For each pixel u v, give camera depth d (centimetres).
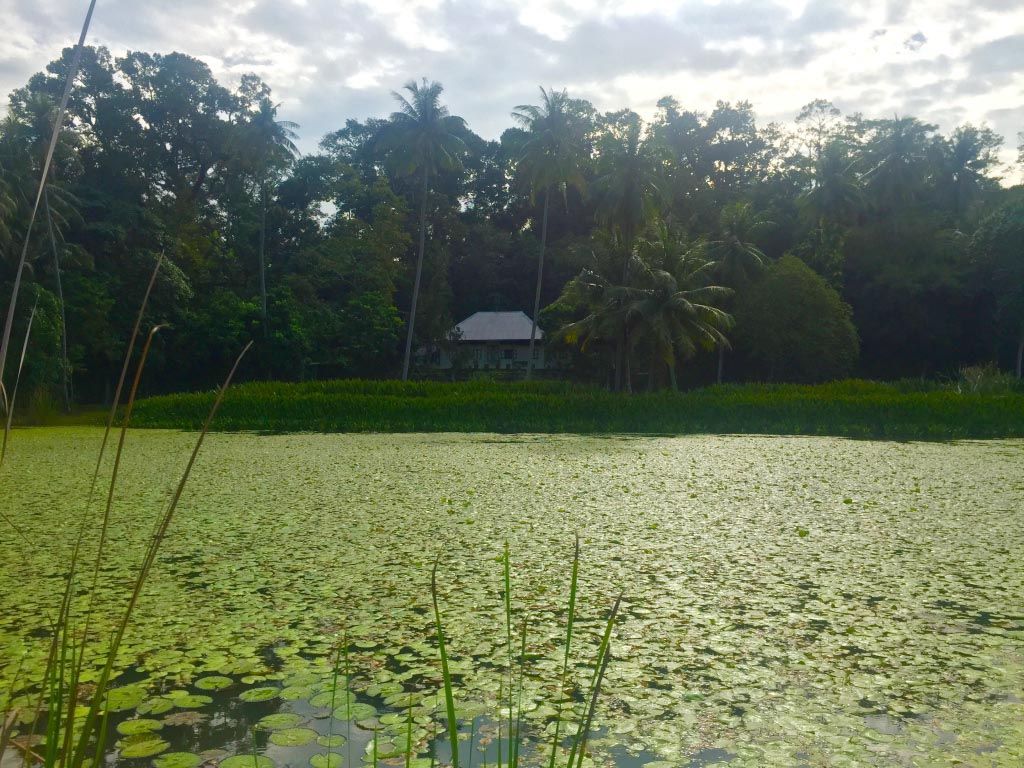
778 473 1034
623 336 3422
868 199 4441
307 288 4306
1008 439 1677
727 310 3978
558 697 318
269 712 302
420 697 317
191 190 4191
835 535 628
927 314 4100
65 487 877
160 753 268
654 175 3406
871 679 335
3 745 145
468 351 4716
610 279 3516
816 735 284
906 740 279
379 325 4234
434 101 3838
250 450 1340
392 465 1115
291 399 2022
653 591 467
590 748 274
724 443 1545
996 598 451
